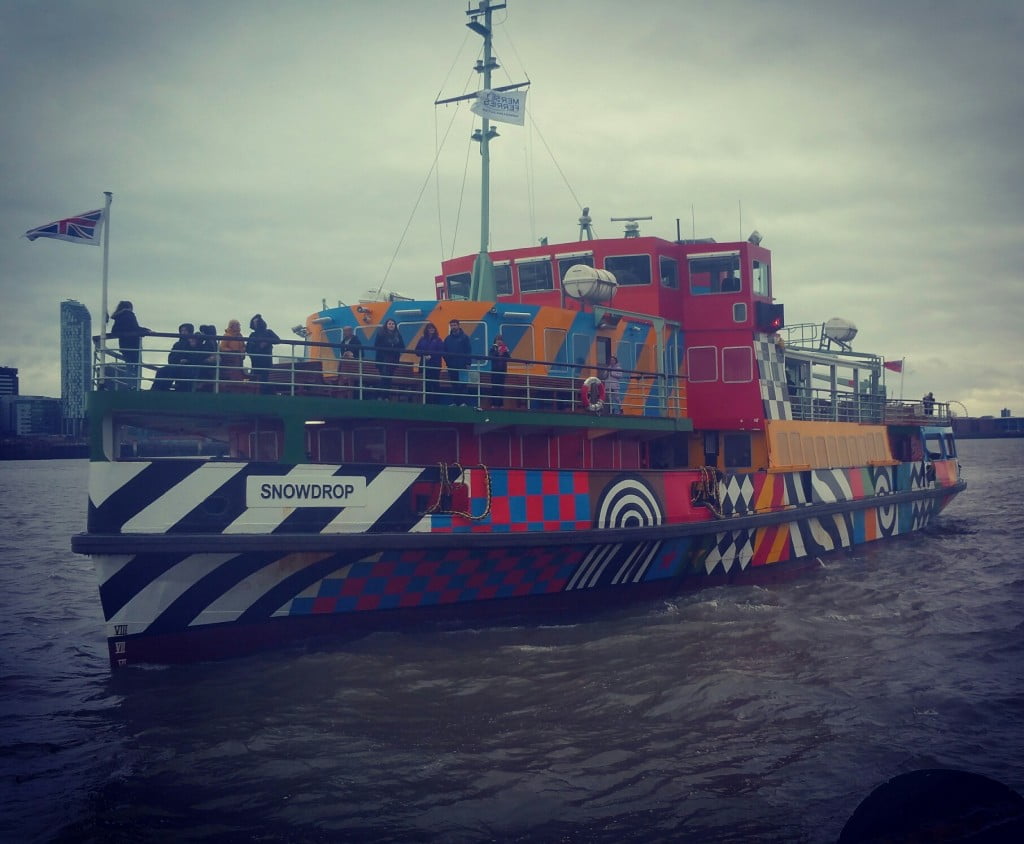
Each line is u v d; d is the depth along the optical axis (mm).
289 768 10594
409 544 15023
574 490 17328
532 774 10398
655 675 13984
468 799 9789
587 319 19344
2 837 9055
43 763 10867
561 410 18594
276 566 14453
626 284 21516
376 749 11125
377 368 17047
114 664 13891
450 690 13242
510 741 11391
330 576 14883
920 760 10695
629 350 20422
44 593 22766
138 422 17688
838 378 29375
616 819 9336
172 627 14016
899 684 13578
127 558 13562
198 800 9828
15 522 42031
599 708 12562
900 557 26109
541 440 18641
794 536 22984
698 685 13414
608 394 18812
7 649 16781
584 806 9625
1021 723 11930
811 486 23984
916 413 33312
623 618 17766
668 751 11078
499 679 13727
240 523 14156
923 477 31672
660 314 21391
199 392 14164
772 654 15234
